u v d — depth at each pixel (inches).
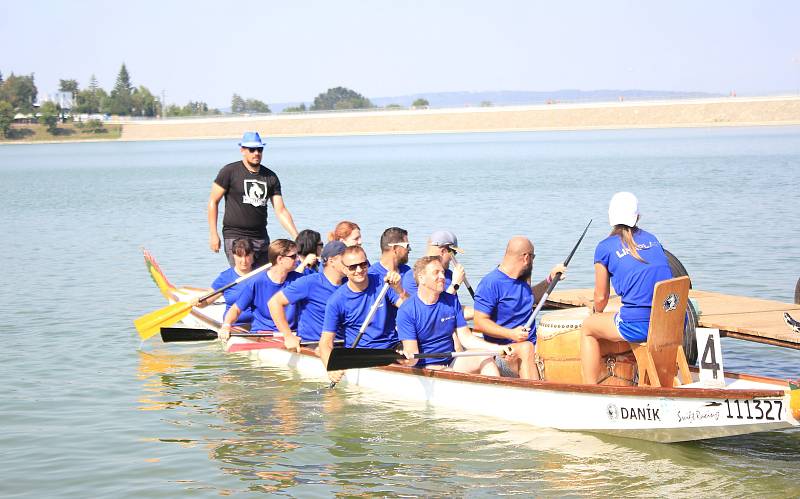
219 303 487.8
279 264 411.2
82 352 437.4
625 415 292.0
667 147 2859.3
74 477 280.1
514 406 318.3
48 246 858.1
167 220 1088.8
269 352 414.9
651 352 287.4
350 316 347.9
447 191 1422.2
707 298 442.6
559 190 1380.4
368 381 368.2
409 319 327.9
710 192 1234.0
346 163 2620.6
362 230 919.7
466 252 732.0
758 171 1620.3
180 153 4079.7
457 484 271.4
